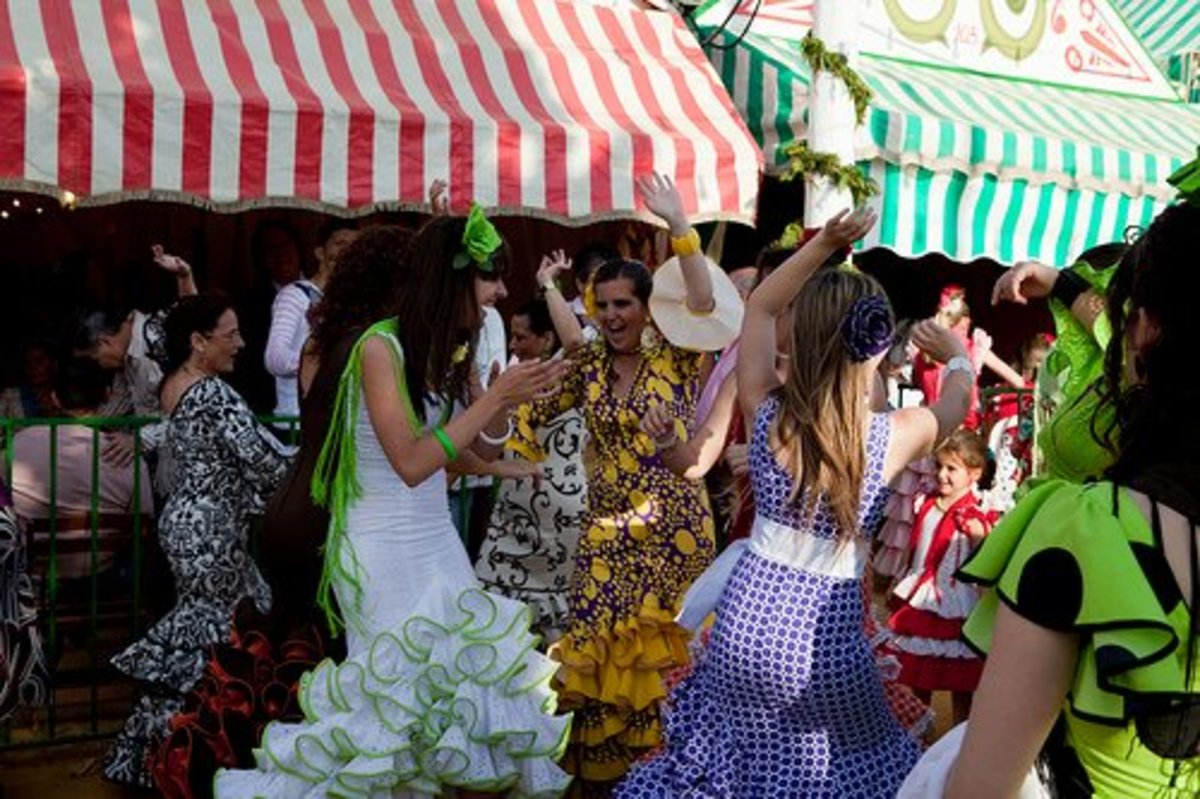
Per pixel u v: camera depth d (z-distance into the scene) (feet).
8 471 18.35
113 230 32.91
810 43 23.11
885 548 22.68
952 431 12.51
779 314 13.19
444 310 13.83
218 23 26.18
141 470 20.45
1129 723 6.23
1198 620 6.07
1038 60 39.55
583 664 16.05
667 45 31.32
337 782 13.43
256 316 26.66
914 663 18.43
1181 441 6.30
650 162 28.58
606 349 16.89
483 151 26.94
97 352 22.03
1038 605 6.09
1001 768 6.09
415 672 13.76
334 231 22.33
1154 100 42.52
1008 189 33.01
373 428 13.85
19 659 15.96
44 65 23.53
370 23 28.04
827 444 11.64
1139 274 6.48
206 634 17.33
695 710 12.42
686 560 16.31
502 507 19.16
